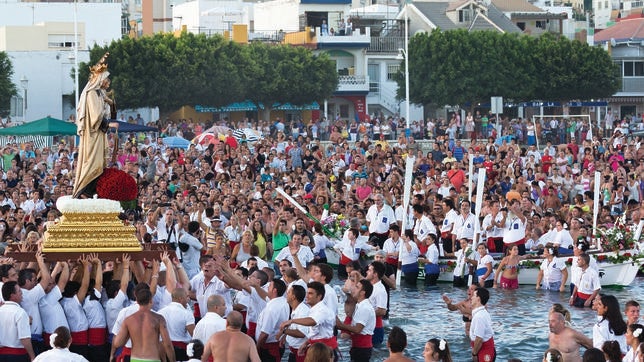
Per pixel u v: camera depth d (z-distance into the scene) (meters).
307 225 48.84
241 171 67.38
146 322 27.03
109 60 113.56
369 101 142.88
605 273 49.53
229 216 52.78
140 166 70.31
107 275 30.80
